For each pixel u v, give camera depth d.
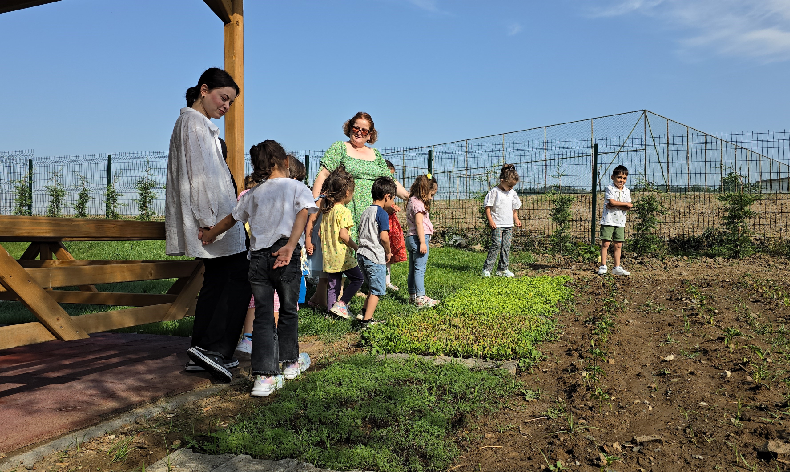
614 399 3.68
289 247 3.83
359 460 2.77
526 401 3.70
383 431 3.09
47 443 3.02
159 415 3.50
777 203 16.56
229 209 4.15
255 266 3.89
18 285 3.54
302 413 3.40
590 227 14.64
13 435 3.02
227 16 5.21
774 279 8.88
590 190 14.12
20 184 19.17
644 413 3.45
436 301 7.28
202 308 4.22
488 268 9.71
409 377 4.02
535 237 14.56
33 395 3.73
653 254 12.62
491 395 3.74
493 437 3.14
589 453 2.89
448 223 16.27
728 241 12.31
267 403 3.72
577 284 8.80
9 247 12.54
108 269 4.15
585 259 12.26
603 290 8.09
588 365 4.42
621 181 9.88
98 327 4.04
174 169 4.16
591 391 3.80
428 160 16.05
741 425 3.19
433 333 5.14
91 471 2.74
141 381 4.07
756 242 13.12
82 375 4.22
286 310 4.09
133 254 11.63
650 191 12.91
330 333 5.70
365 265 5.91
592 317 6.23
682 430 3.19
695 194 15.07
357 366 4.29
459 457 2.90
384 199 6.05
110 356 4.81
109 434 3.20
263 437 3.05
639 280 9.07
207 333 4.21
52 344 5.28
